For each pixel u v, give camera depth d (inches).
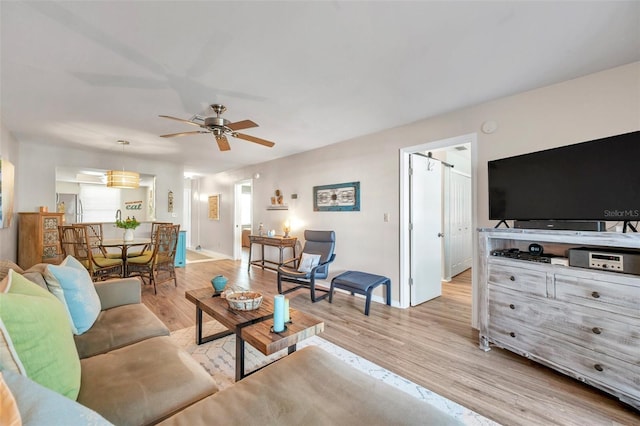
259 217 243.9
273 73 88.1
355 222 162.1
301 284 154.9
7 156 143.6
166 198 241.1
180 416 40.2
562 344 76.5
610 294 68.3
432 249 158.7
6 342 34.8
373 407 42.6
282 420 39.8
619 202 70.4
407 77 91.1
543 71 87.6
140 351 58.6
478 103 112.2
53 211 184.1
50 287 65.1
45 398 26.9
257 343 63.9
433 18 64.0
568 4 59.6
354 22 65.1
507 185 95.7
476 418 64.9
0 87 97.3
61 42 72.1
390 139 145.2
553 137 95.7
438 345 100.2
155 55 78.2
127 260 165.5
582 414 66.1
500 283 91.7
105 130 147.3
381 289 148.9
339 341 103.2
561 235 77.0
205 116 125.2
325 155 181.0
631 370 64.7
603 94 87.0
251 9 60.5
